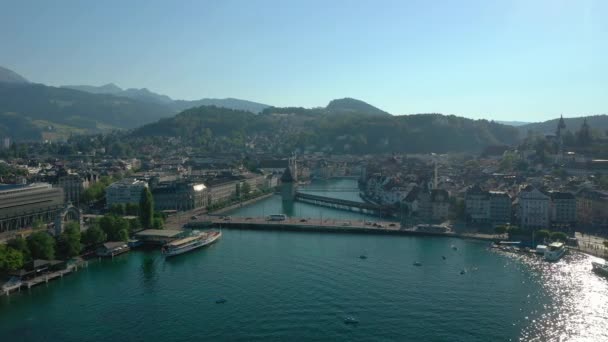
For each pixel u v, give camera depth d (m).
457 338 194.12
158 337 195.75
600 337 195.25
